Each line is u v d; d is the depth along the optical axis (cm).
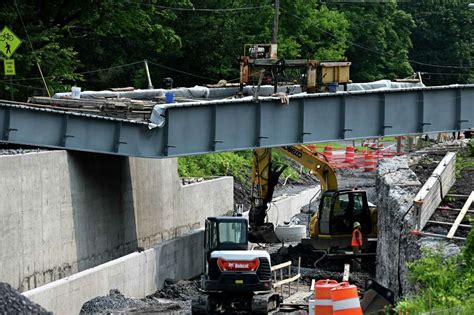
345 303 3584
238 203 11094
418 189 6600
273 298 6184
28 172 6197
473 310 3831
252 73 8481
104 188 7412
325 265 8106
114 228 7575
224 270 5994
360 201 8344
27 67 9862
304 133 7588
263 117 7450
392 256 6012
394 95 7881
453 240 5216
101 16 10994
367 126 7838
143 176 8212
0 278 5781
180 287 7181
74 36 11912
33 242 6231
